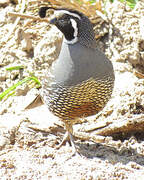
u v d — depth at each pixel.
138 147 13.16
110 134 13.90
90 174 11.57
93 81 11.90
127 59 17.67
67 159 12.45
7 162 12.16
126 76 16.92
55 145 13.27
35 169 11.90
